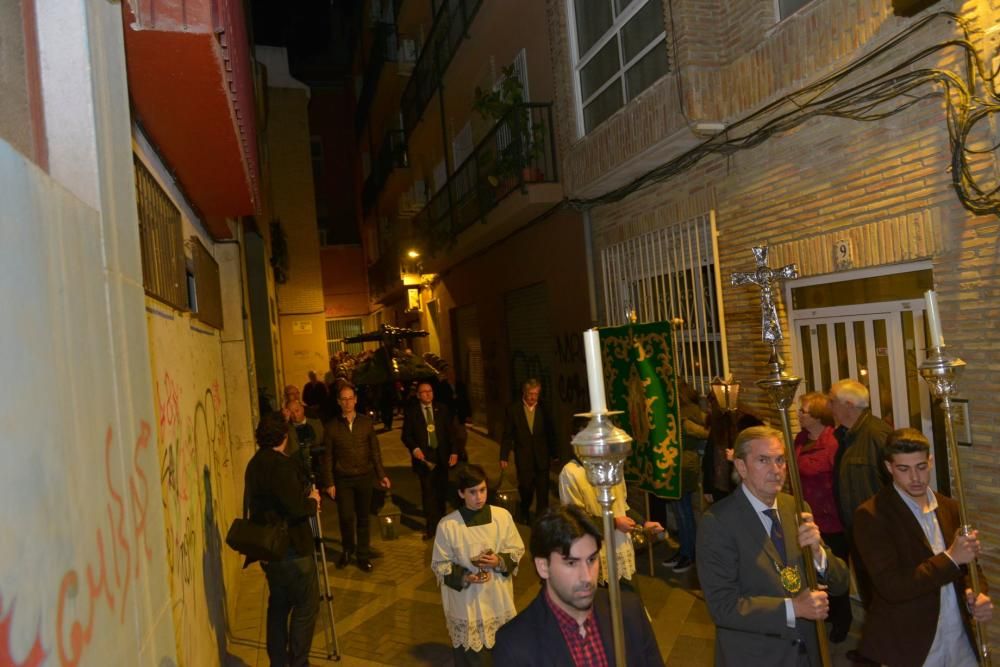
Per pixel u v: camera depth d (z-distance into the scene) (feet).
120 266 7.27
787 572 10.05
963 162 14.07
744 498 10.50
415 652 17.97
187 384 15.71
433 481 28.25
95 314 6.15
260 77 46.44
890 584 10.56
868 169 16.67
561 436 37.14
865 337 17.85
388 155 75.05
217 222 22.76
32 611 3.97
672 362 19.01
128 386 7.11
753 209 20.92
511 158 35.24
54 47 6.82
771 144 19.93
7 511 3.72
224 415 25.08
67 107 6.80
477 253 52.54
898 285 16.79
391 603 21.50
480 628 14.08
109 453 6.10
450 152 56.95
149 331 11.48
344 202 102.53
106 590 5.54
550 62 35.22
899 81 15.52
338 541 29.19
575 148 30.66
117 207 7.47
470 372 60.08
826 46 17.39
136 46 10.02
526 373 44.57
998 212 13.53
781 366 9.32
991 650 14.01
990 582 14.10
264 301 42.37
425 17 64.28
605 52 28.89
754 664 9.79
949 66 14.39
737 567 10.21
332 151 102.37
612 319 30.99
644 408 19.88
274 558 15.42
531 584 22.27
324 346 73.61
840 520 16.43
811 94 18.07
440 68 55.31
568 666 8.05
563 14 31.63
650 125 23.59
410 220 74.54
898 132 15.83
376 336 50.70
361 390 66.03
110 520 5.86
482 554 13.82
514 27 39.58
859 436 15.43
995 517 14.02
